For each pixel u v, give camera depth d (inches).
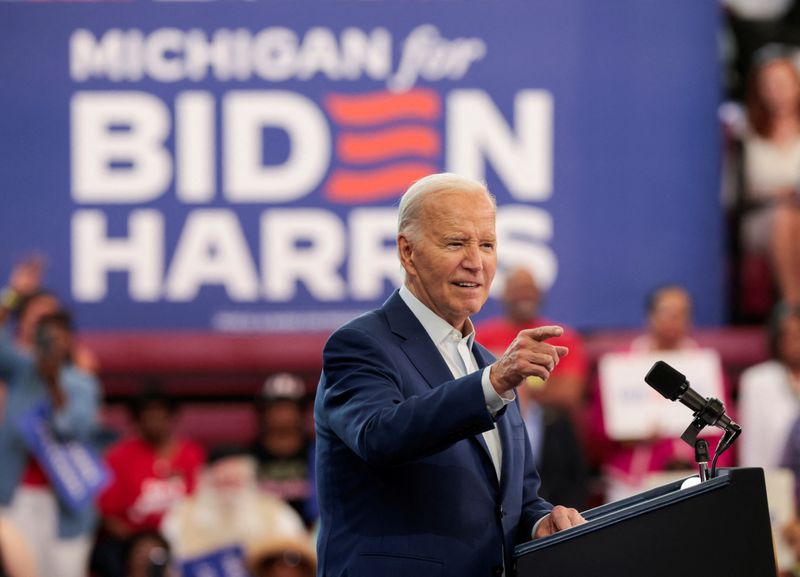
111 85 900.0
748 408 776.9
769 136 908.6
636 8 904.3
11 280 891.4
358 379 300.7
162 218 896.3
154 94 899.4
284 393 777.6
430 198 306.2
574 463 721.0
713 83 905.5
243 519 707.4
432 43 902.4
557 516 307.6
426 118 901.8
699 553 268.5
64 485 767.7
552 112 901.2
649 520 272.2
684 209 904.3
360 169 899.4
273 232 896.9
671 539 270.2
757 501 268.1
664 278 901.2
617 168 901.8
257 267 896.3
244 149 898.7
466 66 901.8
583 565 275.0
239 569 650.8
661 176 904.3
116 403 892.6
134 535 698.2
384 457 281.3
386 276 898.7
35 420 776.9
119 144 898.7
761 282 909.8
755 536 267.0
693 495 270.1
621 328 897.5
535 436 723.4
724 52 915.4
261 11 902.4
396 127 901.8
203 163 898.7
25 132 898.1
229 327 894.4
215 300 896.3
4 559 443.8
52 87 899.4
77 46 900.6
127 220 896.3
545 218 898.1
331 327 895.1
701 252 903.1
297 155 899.4
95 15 901.8
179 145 898.7
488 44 902.4
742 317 912.9
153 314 895.1
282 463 772.0
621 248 900.0
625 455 755.4
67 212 896.3
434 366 309.4
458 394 275.3
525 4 903.7
